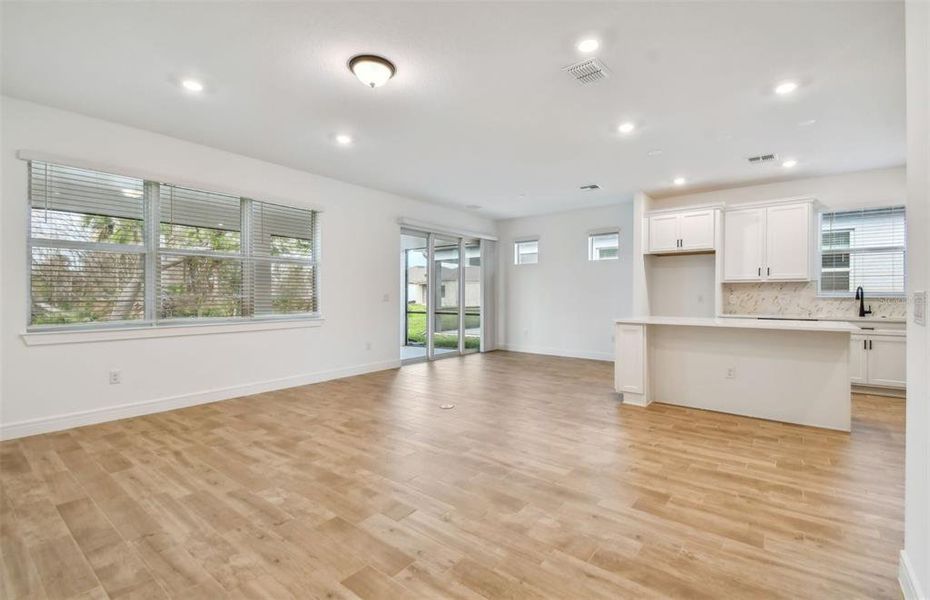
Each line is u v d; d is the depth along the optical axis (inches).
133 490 93.4
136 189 151.8
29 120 128.8
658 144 162.7
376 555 70.8
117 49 101.0
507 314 326.0
